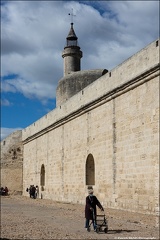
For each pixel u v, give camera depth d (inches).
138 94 789.2
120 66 868.0
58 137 1300.4
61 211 883.4
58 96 1642.5
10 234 508.7
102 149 947.3
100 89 968.3
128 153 817.5
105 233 519.8
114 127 888.9
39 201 1277.1
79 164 1095.6
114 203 868.0
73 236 491.2
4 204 1165.1
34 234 509.0
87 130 1049.5
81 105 1087.6
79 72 1588.3
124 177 828.6
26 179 1718.8
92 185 1007.6
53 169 1337.4
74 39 1759.4
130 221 639.1
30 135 1669.5
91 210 543.8
